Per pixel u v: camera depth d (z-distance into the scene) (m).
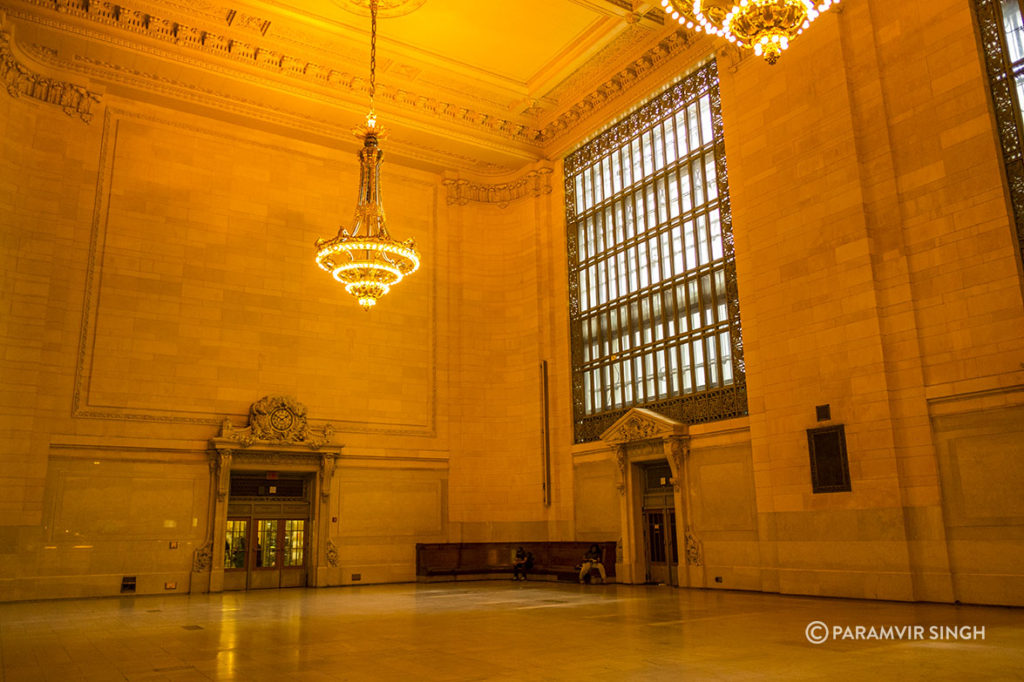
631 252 20.09
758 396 15.58
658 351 18.77
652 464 18.62
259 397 19.06
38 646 9.56
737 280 16.36
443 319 22.17
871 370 13.47
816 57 15.09
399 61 19.70
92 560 16.48
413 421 21.14
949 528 12.30
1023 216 12.03
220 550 17.78
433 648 9.02
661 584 17.83
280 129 20.38
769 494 15.09
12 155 16.59
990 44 12.77
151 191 18.59
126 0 17.25
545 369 21.59
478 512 21.53
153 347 17.97
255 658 8.50
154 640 9.98
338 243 14.72
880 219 13.78
